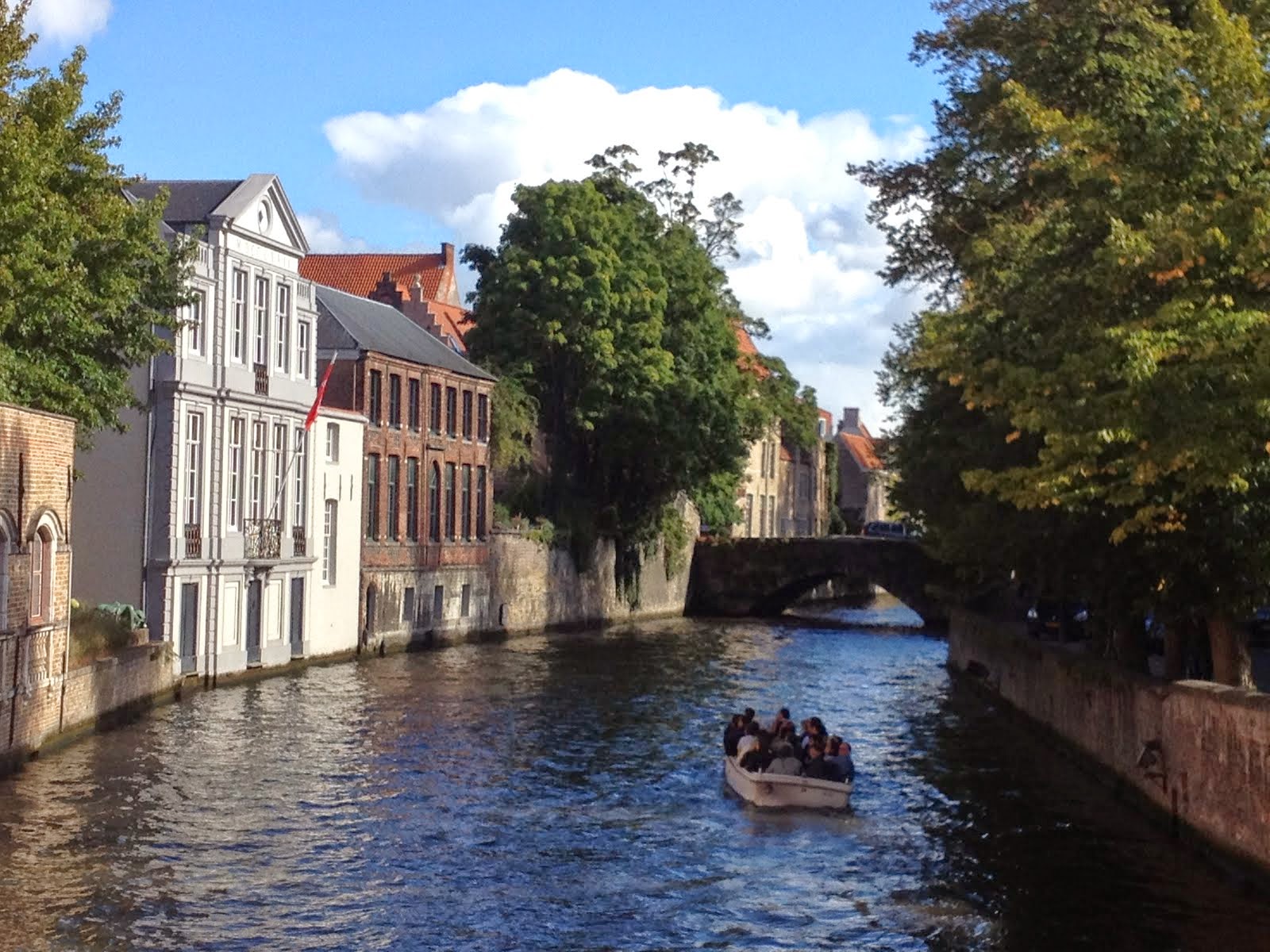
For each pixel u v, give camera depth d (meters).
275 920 20.98
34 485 30.22
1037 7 27.81
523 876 23.75
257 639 49.91
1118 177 21.33
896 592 88.75
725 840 26.39
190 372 45.28
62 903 21.36
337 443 55.88
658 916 21.66
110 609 40.88
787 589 93.12
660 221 78.75
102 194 34.12
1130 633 32.09
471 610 67.50
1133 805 28.83
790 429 86.31
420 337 67.81
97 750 32.94
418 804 28.83
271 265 50.25
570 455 77.25
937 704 46.69
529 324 72.00
